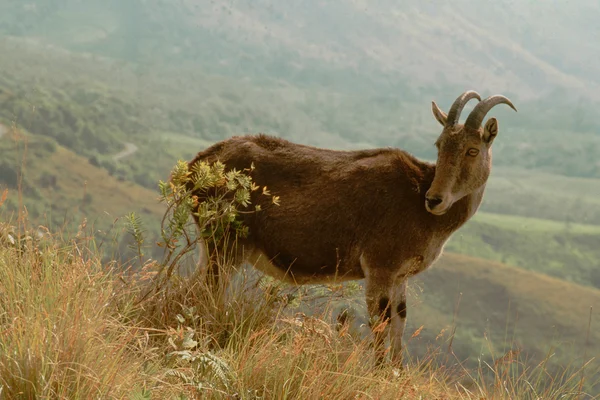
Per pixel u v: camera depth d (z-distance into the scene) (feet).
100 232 23.86
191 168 28.55
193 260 25.91
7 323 17.29
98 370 16.48
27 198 206.08
